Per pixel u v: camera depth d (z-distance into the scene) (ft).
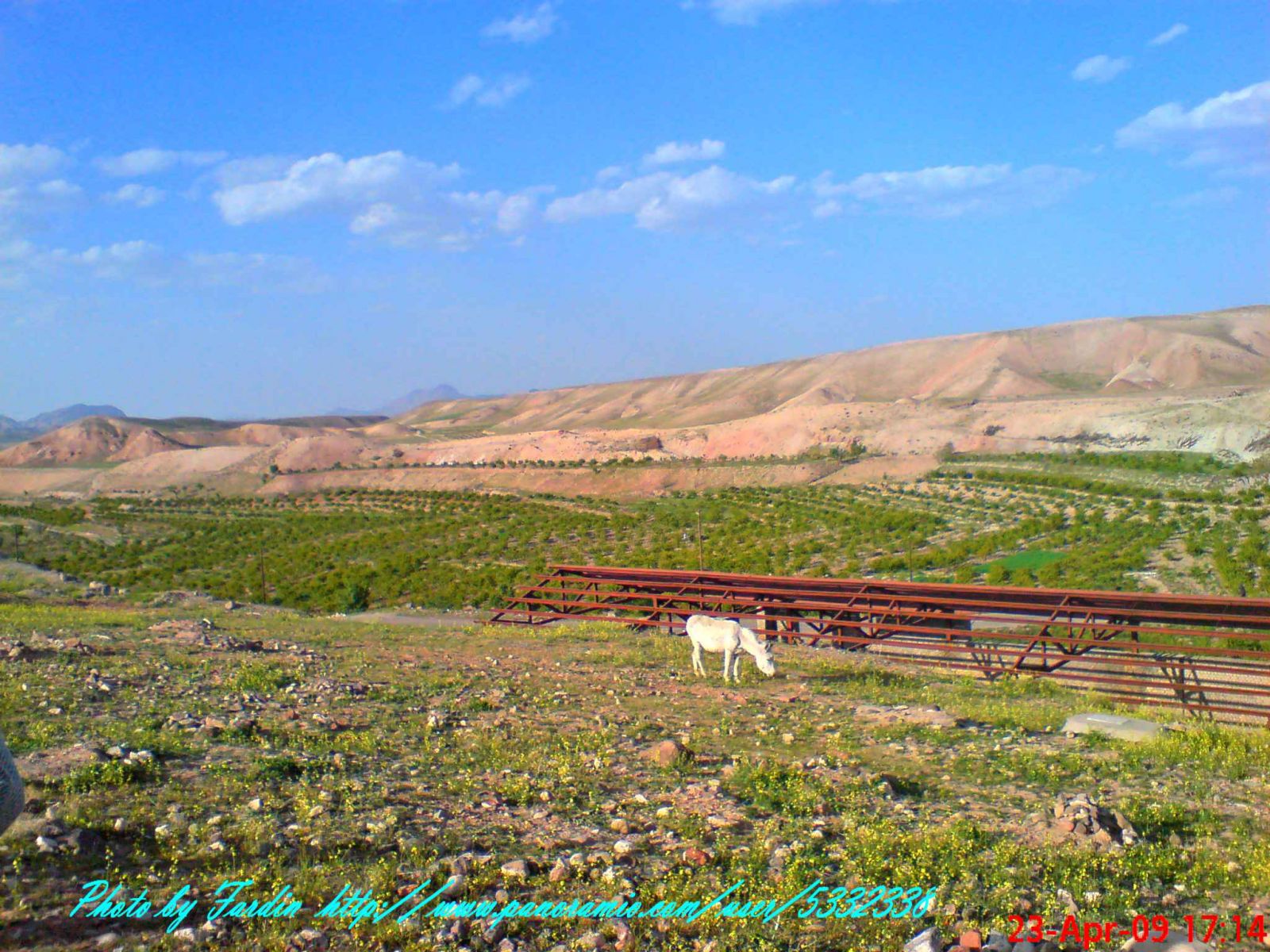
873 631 76.18
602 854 25.66
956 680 62.28
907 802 31.73
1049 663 76.18
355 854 24.95
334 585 202.69
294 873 23.36
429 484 399.44
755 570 185.98
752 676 56.70
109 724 35.35
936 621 76.64
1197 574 142.72
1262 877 24.90
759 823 28.91
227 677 48.57
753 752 37.88
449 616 107.96
